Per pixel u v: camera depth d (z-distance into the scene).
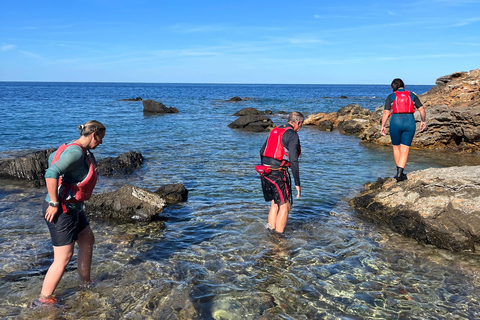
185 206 6.30
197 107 38.66
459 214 4.82
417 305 3.27
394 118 6.39
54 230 3.17
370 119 18.39
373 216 5.82
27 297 3.35
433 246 4.71
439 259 4.29
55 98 51.56
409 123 6.30
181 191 6.67
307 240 4.82
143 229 5.20
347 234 5.06
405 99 6.27
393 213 5.51
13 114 24.38
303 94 91.19
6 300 3.28
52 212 3.06
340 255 4.36
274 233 5.04
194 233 5.05
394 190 5.93
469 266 4.10
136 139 14.96
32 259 4.14
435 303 3.31
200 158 11.01
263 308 3.23
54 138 14.34
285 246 4.61
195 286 3.59
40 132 15.93
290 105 42.28
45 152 8.76
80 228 3.44
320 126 21.05
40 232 4.98
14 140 13.64
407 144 6.41
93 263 4.06
